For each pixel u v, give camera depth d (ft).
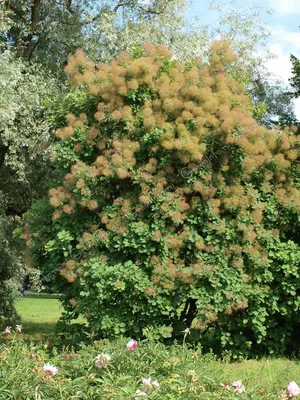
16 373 14.44
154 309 25.66
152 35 44.80
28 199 44.32
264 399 15.10
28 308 66.03
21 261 42.34
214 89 28.14
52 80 42.93
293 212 28.14
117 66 27.48
